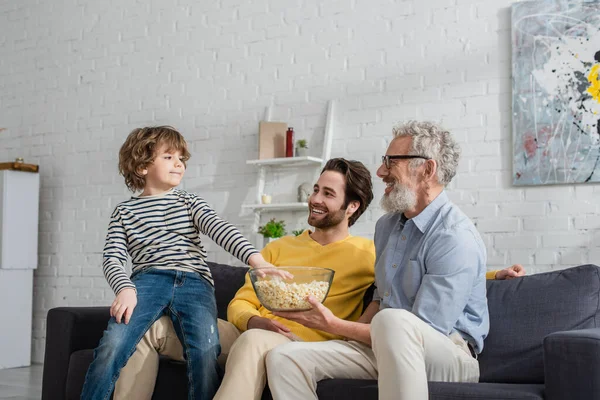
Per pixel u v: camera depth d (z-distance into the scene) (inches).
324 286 81.8
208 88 183.9
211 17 184.9
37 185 202.2
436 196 89.2
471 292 85.4
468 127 150.3
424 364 72.7
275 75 174.7
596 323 86.0
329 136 163.8
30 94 213.3
